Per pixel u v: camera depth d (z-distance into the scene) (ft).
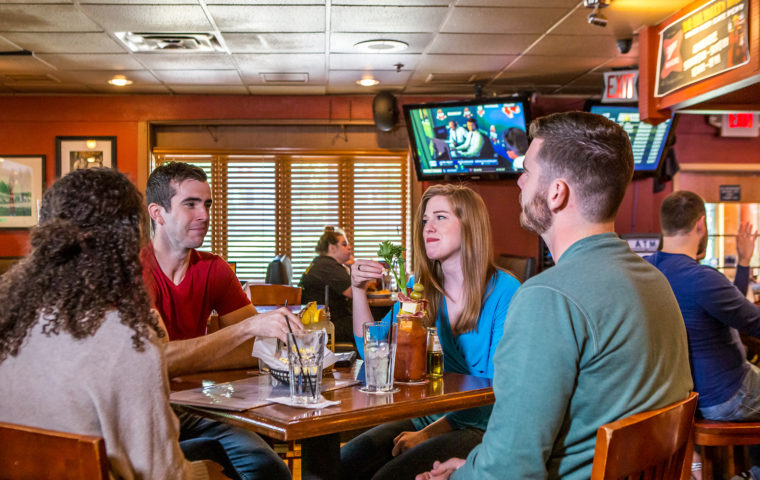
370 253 21.22
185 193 6.95
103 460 3.02
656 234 17.94
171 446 3.55
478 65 17.17
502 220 20.35
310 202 21.12
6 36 14.28
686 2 12.25
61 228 3.56
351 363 5.95
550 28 14.08
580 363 3.46
